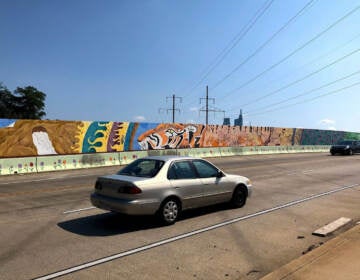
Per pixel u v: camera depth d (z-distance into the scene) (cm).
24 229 743
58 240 670
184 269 532
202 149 3153
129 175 813
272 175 1791
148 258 577
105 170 2080
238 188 987
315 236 711
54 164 2066
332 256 555
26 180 1596
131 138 2662
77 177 1703
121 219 835
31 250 611
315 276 478
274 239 689
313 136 4641
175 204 805
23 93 6869
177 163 847
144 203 745
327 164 2473
